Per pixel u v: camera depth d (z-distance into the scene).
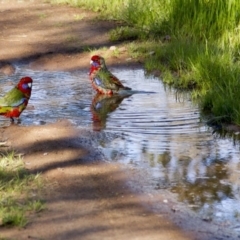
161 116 14.80
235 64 17.39
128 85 17.47
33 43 21.98
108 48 21.16
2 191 10.70
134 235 9.41
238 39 19.53
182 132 13.84
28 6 27.64
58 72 19.17
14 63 20.14
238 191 10.97
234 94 15.24
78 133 13.53
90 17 25.14
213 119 14.45
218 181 11.36
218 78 16.78
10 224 9.65
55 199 10.55
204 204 10.48
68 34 22.95
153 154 12.52
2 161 11.79
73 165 11.88
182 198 10.68
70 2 27.52
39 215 9.99
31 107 15.43
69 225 9.69
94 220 9.86
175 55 19.11
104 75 16.42
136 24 23.27
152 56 19.89
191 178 11.46
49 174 11.49
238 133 13.85
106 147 12.83
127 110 15.27
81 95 16.56
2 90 16.77
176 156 12.47
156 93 16.73
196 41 20.02
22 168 11.59
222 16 20.53
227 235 9.49
